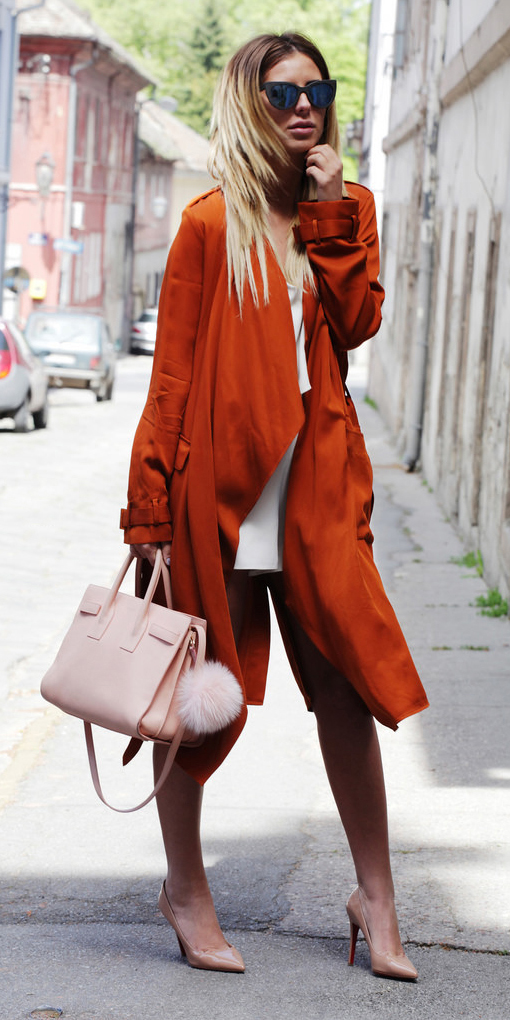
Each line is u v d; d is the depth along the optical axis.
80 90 47.38
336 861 4.16
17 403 21.94
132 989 3.25
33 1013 3.12
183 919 3.39
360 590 3.07
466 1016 3.12
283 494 3.14
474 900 3.85
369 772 3.24
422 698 3.11
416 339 16.59
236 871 4.06
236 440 3.07
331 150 3.06
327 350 3.09
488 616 8.52
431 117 15.83
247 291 3.05
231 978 3.31
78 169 48.28
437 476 14.60
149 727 3.06
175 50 80.56
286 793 4.89
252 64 3.07
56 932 3.62
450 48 14.55
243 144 3.05
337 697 3.21
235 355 3.06
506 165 9.85
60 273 47.06
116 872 4.07
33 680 6.70
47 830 4.45
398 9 23.95
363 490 3.16
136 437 3.20
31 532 11.77
